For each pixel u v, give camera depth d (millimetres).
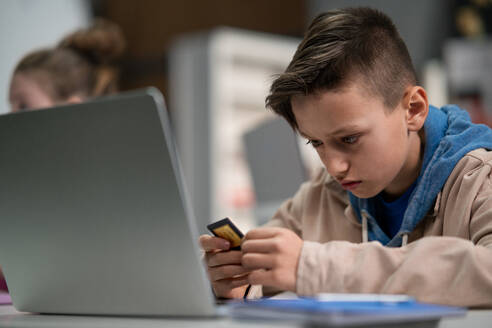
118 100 591
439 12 3455
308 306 530
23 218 688
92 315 682
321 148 852
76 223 652
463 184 878
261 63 3625
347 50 834
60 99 1814
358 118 815
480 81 3324
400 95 875
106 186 622
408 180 960
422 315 518
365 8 939
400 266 664
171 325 558
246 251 714
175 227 594
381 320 491
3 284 1258
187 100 3631
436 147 936
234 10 4020
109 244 637
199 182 3514
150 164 593
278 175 1456
